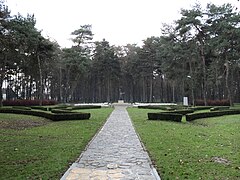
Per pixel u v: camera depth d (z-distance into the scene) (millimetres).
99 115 27953
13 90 68625
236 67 46125
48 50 44094
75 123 19734
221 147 10422
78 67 53344
